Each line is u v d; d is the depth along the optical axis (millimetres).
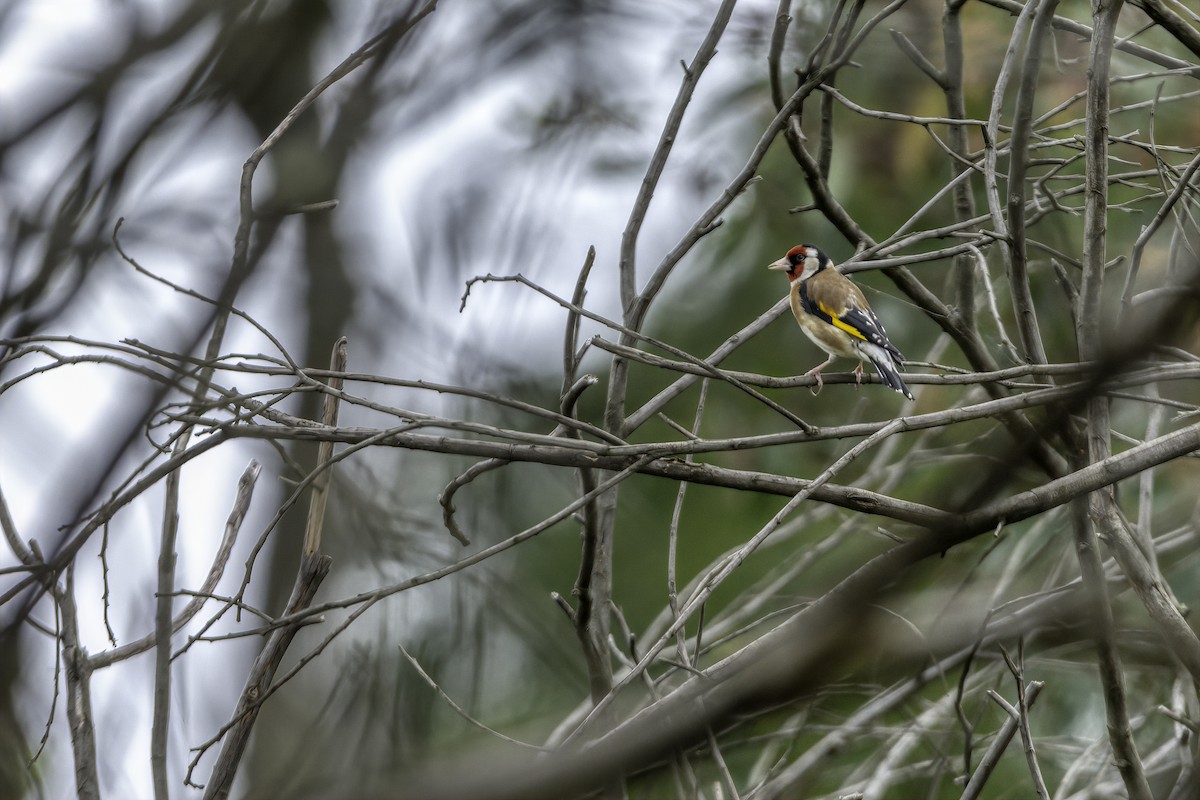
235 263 7898
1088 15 15070
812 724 11414
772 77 10609
